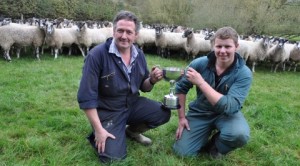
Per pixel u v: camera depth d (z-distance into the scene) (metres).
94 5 32.44
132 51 3.23
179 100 3.48
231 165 3.25
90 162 3.08
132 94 3.29
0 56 9.93
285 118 4.91
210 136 3.72
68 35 11.30
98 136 3.02
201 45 12.60
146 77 3.47
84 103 2.95
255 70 12.00
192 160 3.23
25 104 4.79
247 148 3.64
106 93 3.18
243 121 3.21
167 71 3.19
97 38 12.71
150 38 13.72
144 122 3.52
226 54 2.97
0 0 21.59
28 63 8.94
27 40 9.65
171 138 3.78
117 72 3.11
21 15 21.61
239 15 24.61
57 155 3.18
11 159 3.06
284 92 7.54
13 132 3.67
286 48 12.17
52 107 4.80
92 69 2.98
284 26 24.27
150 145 3.59
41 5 24.55
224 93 3.19
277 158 3.43
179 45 13.16
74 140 3.63
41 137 3.61
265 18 23.78
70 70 8.09
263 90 7.57
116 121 3.21
